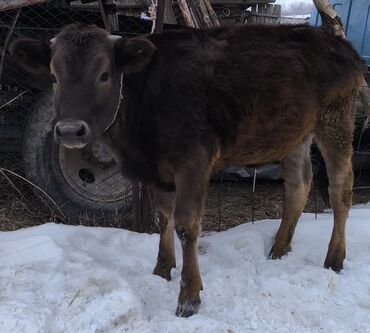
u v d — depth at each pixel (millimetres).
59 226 2561
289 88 2141
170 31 2055
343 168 2346
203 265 2268
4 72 2980
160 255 2213
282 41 2189
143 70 1919
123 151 2004
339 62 2295
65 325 1733
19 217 2900
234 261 2357
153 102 1914
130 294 1848
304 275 2152
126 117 1940
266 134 2154
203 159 1941
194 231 1943
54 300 1852
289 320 1849
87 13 3105
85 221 2797
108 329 1754
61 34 1800
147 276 2148
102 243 2496
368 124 3354
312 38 2266
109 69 1790
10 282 1992
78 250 2359
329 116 2324
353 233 2602
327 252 2359
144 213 2676
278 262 2332
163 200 2141
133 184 2635
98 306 1791
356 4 3857
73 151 2768
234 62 2039
